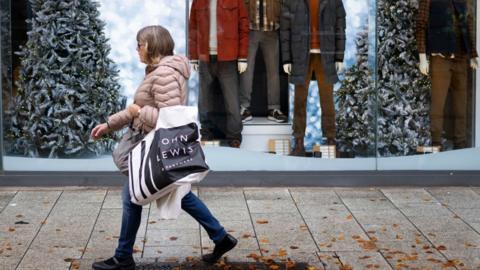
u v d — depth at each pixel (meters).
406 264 6.74
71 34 9.25
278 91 9.44
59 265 6.66
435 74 9.58
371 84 9.52
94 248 7.09
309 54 9.41
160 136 6.07
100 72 9.30
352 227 7.76
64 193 8.90
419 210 8.38
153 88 6.17
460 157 9.58
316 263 6.75
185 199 6.44
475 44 9.54
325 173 9.46
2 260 6.76
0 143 9.20
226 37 9.30
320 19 9.38
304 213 8.23
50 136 9.30
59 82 9.27
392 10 9.45
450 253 7.02
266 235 7.50
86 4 9.23
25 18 9.17
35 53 9.22
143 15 9.26
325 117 9.50
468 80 9.58
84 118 9.32
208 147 9.40
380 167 9.58
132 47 9.28
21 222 7.81
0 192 8.90
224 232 6.55
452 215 8.20
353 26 9.44
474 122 9.62
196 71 9.31
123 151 6.41
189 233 7.53
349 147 9.54
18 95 9.23
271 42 9.37
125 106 9.33
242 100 9.39
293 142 9.48
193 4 9.25
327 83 9.48
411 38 9.51
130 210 6.30
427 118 9.69
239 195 8.93
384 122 9.59
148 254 6.95
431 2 9.48
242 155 9.43
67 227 7.68
